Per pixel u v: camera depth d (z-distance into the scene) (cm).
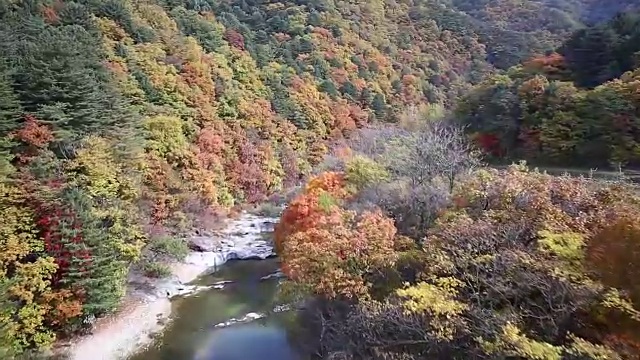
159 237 2995
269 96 6006
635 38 3403
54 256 1998
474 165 2655
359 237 1736
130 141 3023
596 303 1113
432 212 2036
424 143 2623
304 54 7238
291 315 2350
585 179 2112
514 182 1808
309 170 5194
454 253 1422
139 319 2372
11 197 2025
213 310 2577
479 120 3622
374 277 1678
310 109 6191
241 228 4078
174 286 2861
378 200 2259
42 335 1905
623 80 3005
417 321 1314
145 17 5334
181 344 2177
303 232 1945
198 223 3650
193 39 5556
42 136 2462
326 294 1659
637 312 1007
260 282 3020
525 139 3225
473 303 1304
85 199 2195
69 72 2847
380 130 4106
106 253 2164
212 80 5156
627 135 2756
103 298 2147
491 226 1520
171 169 3462
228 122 5022
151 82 4272
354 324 1571
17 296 1847
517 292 1265
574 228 1409
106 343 2111
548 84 3325
